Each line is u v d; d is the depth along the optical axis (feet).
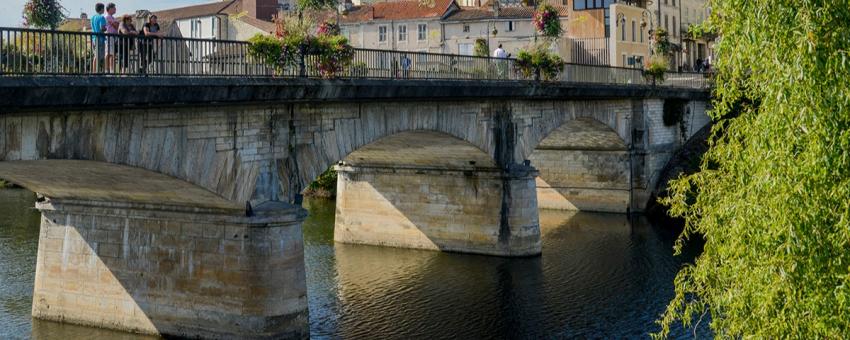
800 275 37.24
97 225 77.05
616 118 145.69
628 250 117.39
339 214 123.75
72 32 54.29
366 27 225.56
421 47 221.05
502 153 110.32
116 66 56.34
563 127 144.46
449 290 94.38
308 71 73.67
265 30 181.47
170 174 63.36
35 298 79.82
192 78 59.88
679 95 159.94
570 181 158.81
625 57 193.26
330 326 79.56
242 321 70.18
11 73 49.01
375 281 98.63
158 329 74.08
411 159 116.16
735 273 40.32
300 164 76.02
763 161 38.68
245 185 70.28
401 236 119.55
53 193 76.43
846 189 36.42
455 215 115.55
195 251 72.28
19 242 113.29
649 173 153.48
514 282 98.27
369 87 78.28
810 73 36.81
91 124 57.62
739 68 40.47
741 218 39.52
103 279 76.84
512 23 212.64
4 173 64.59
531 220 112.98
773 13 38.29
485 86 97.50
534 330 78.95
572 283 97.66
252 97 65.92
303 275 72.18
